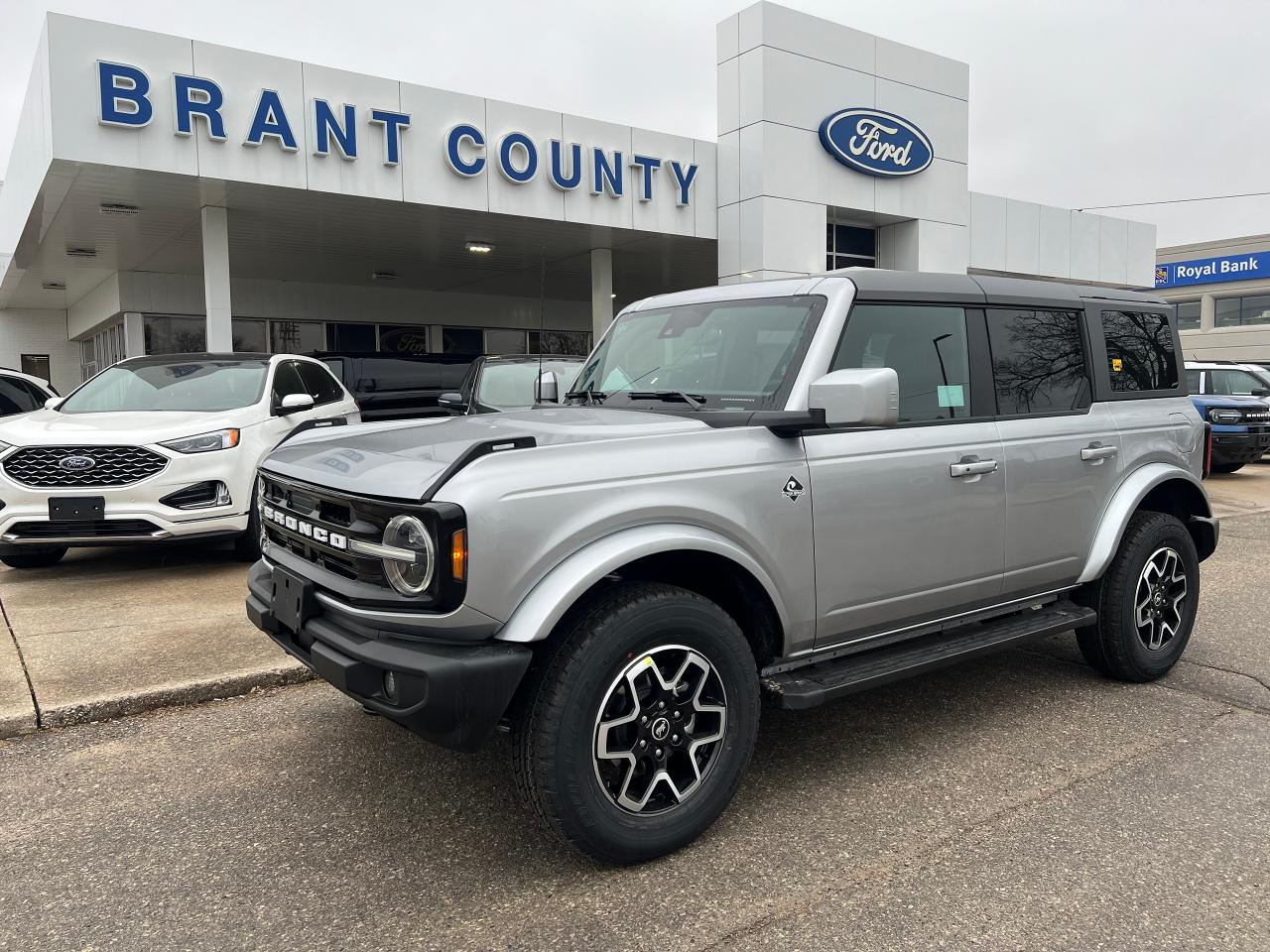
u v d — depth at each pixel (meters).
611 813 2.79
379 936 2.55
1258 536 9.23
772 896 2.72
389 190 12.21
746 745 3.08
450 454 2.79
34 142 11.64
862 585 3.41
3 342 24.84
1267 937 2.51
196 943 2.52
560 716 2.67
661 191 15.21
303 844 3.07
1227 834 3.08
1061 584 4.23
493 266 18.75
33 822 3.24
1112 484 4.36
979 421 3.84
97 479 6.48
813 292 3.56
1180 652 4.71
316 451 3.34
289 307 20.62
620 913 2.64
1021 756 3.74
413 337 22.69
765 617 3.24
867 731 4.04
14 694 4.29
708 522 2.97
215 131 10.80
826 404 3.02
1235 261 47.03
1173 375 4.92
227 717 4.24
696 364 3.70
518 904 2.70
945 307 3.83
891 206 17.47
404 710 2.58
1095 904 2.66
